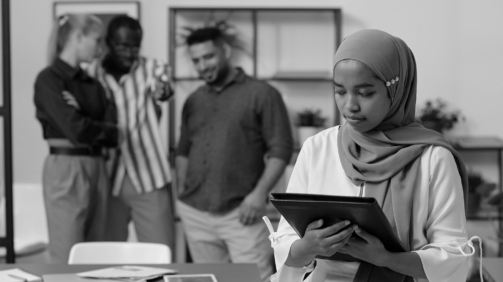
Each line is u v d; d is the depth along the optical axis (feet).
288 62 16.70
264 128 13.62
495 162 16.63
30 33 16.60
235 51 16.61
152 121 14.11
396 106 5.50
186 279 7.38
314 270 5.77
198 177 13.87
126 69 13.96
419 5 16.60
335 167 5.67
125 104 13.87
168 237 14.28
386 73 5.18
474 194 15.94
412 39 16.61
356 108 5.25
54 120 12.84
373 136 5.50
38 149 16.75
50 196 13.06
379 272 5.33
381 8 16.58
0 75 12.66
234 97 13.64
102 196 13.53
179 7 16.24
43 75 12.99
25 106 16.70
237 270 8.00
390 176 5.35
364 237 4.99
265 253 13.71
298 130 16.33
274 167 13.46
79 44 13.44
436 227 5.27
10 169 12.69
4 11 12.50
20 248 14.43
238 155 13.56
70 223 12.94
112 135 13.32
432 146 5.39
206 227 13.93
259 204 13.42
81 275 7.59
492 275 7.45
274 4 16.63
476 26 16.56
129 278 7.46
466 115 16.62
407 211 5.26
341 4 16.60
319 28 16.69
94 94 13.39
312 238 5.08
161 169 14.16
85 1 16.44
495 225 16.33
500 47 16.52
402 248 5.06
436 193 5.28
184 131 14.48
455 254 5.15
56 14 16.49
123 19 13.87
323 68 16.69
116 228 14.37
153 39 16.57
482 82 16.60
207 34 13.60
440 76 16.61
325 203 4.75
